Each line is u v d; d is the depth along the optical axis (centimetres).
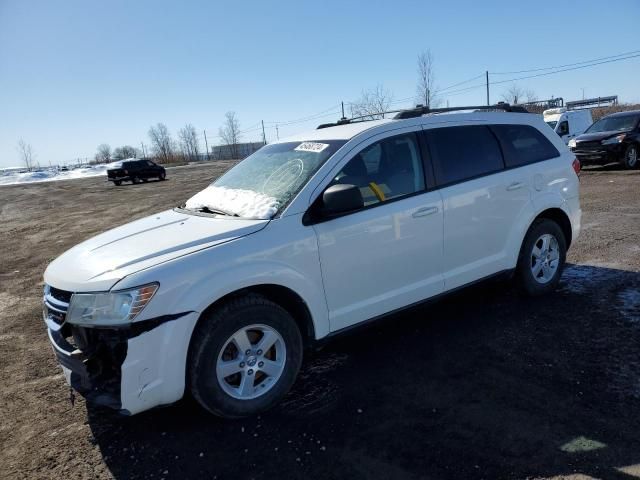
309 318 359
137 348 292
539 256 500
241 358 328
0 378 434
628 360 369
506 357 389
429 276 418
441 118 441
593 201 1035
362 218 373
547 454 275
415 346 423
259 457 295
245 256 325
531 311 473
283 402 353
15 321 593
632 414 304
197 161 8512
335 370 393
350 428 315
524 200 474
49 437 335
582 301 487
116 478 288
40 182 5406
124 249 338
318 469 280
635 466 260
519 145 488
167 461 298
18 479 293
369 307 385
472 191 434
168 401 307
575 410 313
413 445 293
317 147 402
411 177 408
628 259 611
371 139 396
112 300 293
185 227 363
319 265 355
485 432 299
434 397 342
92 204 2211
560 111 2258
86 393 307
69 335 323
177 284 302
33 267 924
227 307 319
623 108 4338
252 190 395
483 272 452
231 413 326
